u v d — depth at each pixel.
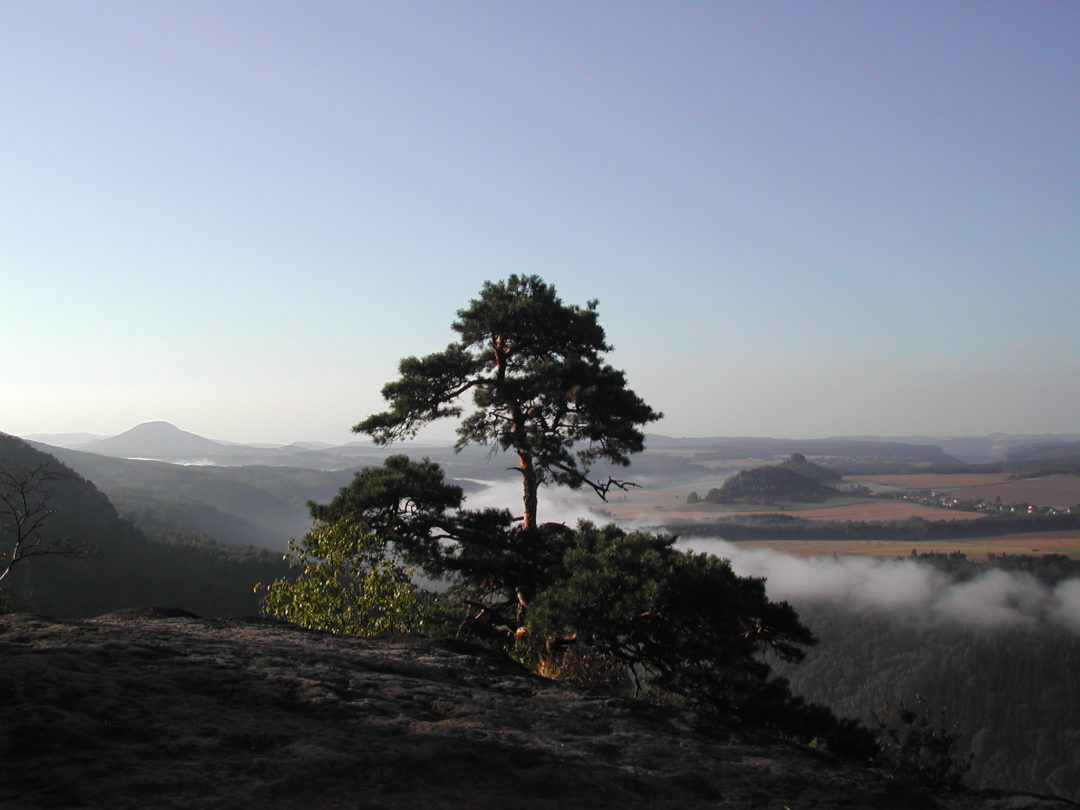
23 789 3.52
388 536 17.89
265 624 8.70
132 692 4.96
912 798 5.70
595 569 12.28
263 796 3.75
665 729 6.46
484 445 20.80
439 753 4.61
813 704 10.34
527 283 21.02
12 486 12.23
